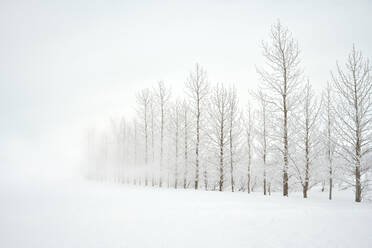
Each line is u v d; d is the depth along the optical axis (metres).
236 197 11.52
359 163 11.21
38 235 5.24
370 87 11.23
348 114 11.70
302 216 6.55
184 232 5.18
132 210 7.80
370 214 6.77
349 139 11.66
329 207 8.26
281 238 4.64
